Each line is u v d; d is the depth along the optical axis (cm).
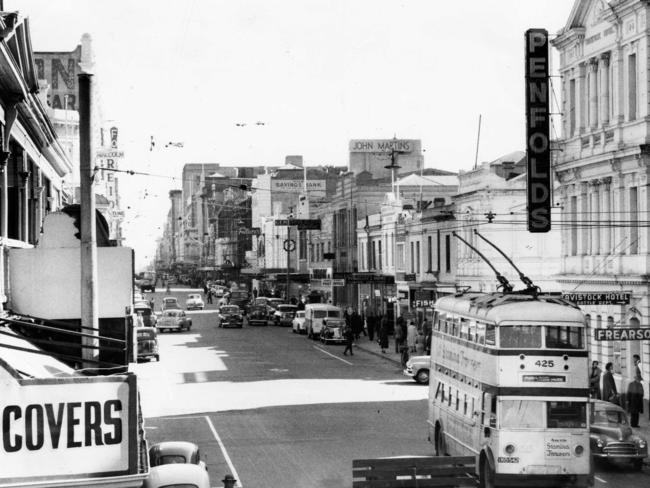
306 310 7306
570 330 2175
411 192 8638
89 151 1856
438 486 2064
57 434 884
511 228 5478
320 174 14700
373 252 8212
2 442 869
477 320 2331
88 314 1806
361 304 8519
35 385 880
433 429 2770
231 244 17525
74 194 6419
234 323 8194
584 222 4009
